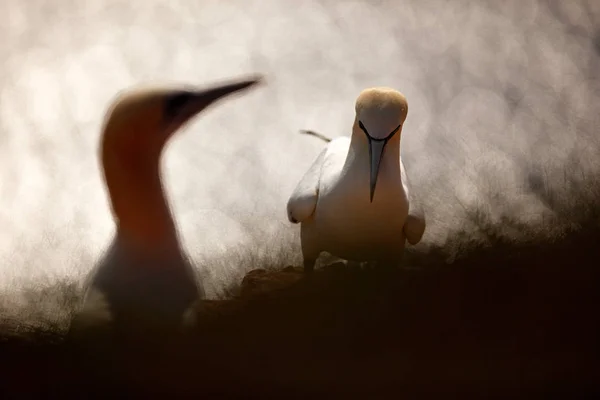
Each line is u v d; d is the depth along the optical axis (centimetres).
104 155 726
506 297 822
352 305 865
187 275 725
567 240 1045
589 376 671
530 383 671
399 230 1197
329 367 722
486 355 714
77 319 722
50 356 798
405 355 732
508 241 1134
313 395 694
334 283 1030
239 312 934
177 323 709
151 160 727
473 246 1198
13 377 768
